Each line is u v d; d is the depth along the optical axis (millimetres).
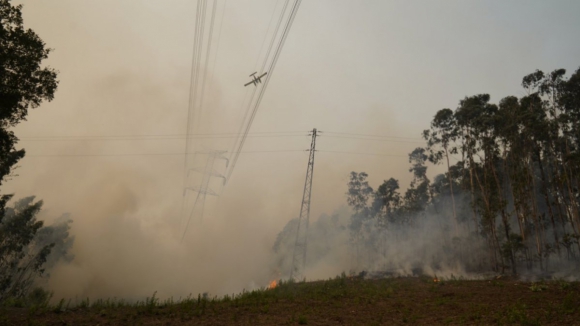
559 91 38938
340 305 16875
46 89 16047
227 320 13602
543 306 15359
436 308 15938
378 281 30297
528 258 38000
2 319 12586
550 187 42344
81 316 13930
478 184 43906
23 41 15078
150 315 14312
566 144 37125
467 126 42469
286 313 15016
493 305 16109
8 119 15922
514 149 37531
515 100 38469
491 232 38562
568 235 34688
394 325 12875
